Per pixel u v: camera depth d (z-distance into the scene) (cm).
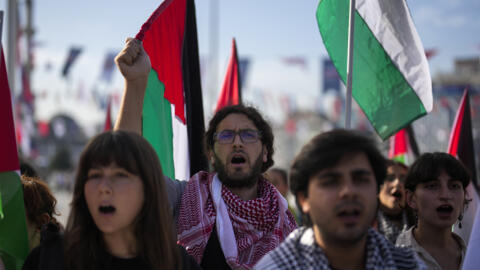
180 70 349
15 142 249
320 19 362
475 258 229
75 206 204
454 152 418
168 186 279
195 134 355
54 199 279
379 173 184
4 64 253
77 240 200
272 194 281
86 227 204
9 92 252
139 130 268
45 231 256
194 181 280
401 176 369
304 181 183
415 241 290
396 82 348
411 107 343
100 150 198
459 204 286
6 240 240
